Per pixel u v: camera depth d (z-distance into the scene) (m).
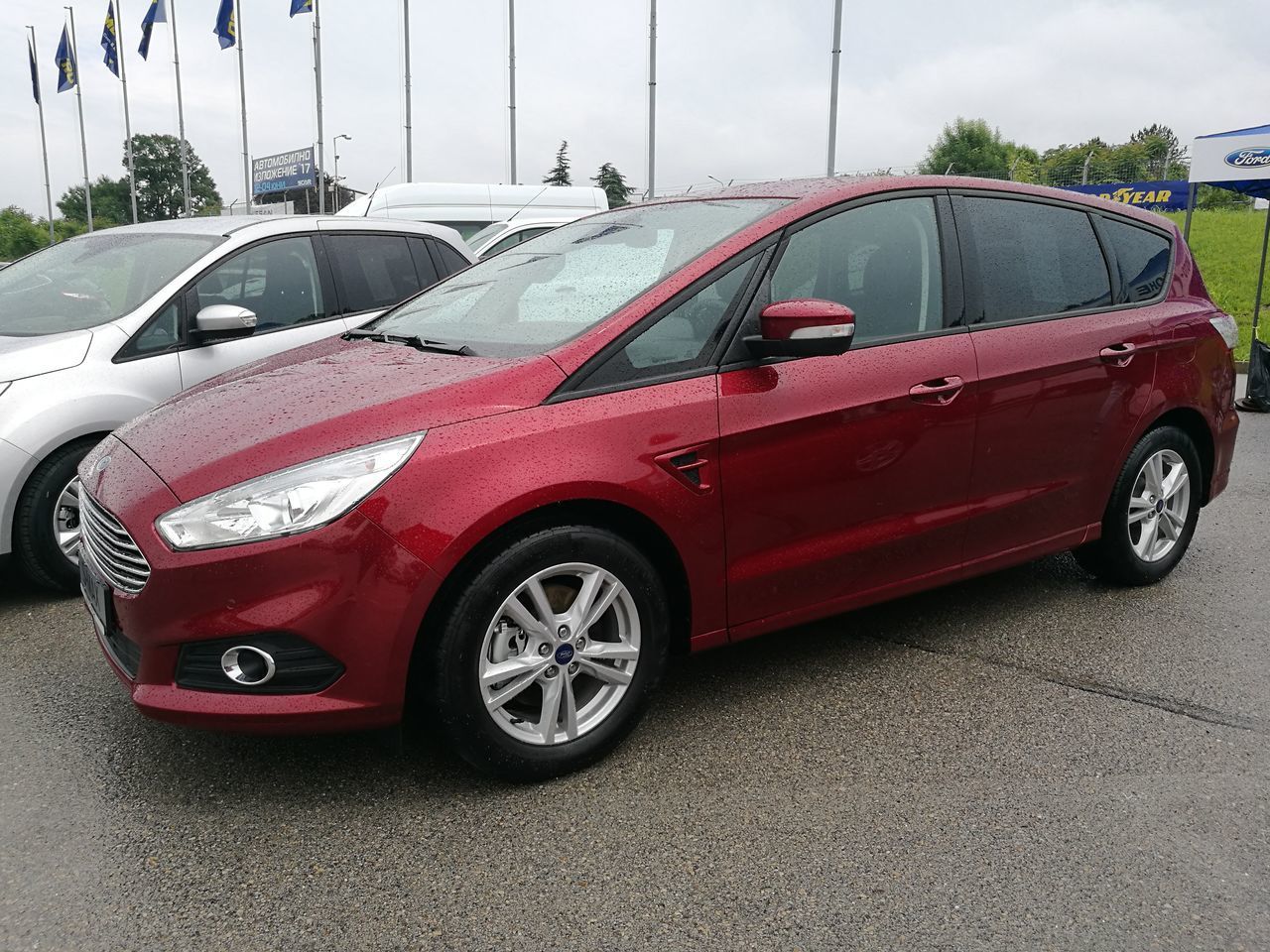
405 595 2.50
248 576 2.45
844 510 3.24
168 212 108.12
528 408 2.71
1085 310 3.95
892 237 3.46
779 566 3.13
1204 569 4.70
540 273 3.57
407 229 6.00
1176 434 4.27
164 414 3.06
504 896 2.32
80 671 3.61
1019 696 3.37
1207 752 2.98
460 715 2.63
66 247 5.53
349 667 2.50
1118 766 2.90
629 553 2.82
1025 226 3.86
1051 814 2.65
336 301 5.47
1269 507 5.88
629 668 2.90
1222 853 2.47
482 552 2.62
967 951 2.13
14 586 4.59
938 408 3.38
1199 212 33.66
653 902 2.30
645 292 2.99
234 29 35.91
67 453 4.31
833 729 3.14
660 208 3.76
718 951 2.14
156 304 4.71
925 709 3.27
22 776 2.87
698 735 3.10
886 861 2.45
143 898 2.32
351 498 2.48
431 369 2.91
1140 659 3.66
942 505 3.50
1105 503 4.09
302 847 2.52
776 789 2.78
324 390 2.88
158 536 2.51
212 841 2.55
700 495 2.90
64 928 2.21
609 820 2.63
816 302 2.86
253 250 5.19
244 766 2.93
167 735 3.12
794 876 2.39
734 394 2.97
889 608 4.21
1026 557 3.86
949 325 3.52
